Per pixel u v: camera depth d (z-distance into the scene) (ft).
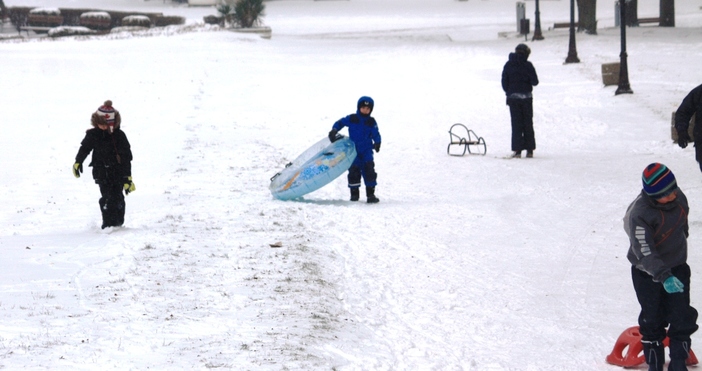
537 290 43.34
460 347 35.06
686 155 81.35
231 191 70.69
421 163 84.53
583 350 34.65
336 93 130.72
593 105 113.39
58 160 85.87
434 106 118.73
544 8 318.65
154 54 173.06
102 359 30.78
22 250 49.67
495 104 118.21
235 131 103.45
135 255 48.32
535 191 68.49
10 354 30.89
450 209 63.16
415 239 54.44
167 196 68.23
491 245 52.60
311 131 104.88
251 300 39.65
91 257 47.78
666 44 172.04
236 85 138.21
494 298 42.19
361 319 38.75
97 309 37.50
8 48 186.09
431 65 155.53
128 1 358.64
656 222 29.60
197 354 31.65
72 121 107.96
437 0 357.61
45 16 272.92
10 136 98.32
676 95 116.67
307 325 36.01
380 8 339.16
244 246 51.06
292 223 58.49
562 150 89.04
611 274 45.73
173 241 52.13
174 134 99.81
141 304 38.52
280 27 275.80
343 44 198.70
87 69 153.48
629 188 68.08
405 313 40.06
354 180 67.46
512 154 86.22
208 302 39.17
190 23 259.60
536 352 34.50
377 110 117.19
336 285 44.14
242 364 30.50
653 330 30.86
